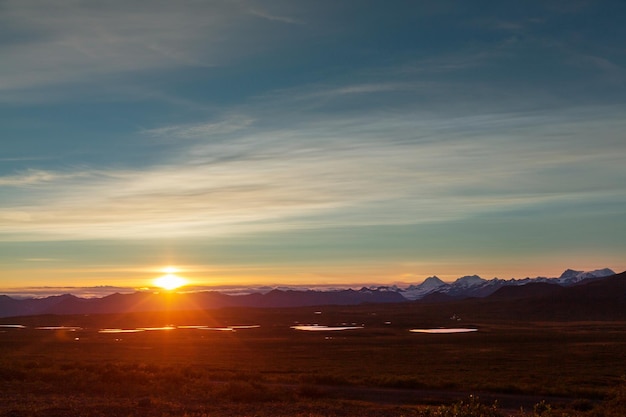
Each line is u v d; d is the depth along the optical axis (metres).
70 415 27.09
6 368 45.03
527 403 42.25
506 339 127.00
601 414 31.44
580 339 125.50
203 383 44.47
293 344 120.00
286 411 32.72
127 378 43.91
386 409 35.97
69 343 123.06
